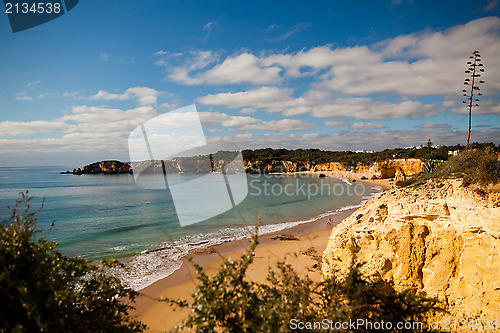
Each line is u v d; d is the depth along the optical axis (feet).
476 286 16.52
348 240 23.65
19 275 8.23
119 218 101.40
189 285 37.27
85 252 57.26
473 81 47.47
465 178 19.12
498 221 16.44
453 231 18.58
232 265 9.11
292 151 426.92
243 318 8.53
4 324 7.27
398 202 21.98
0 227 8.34
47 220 97.45
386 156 304.30
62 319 8.02
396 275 20.42
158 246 60.70
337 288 9.78
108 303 9.96
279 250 51.88
